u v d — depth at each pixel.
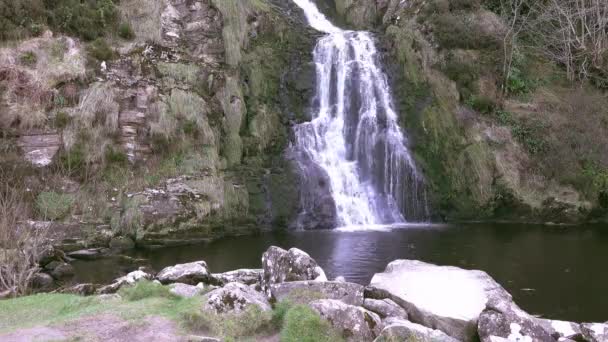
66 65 14.66
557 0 22.62
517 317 5.65
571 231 15.38
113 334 5.11
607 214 17.56
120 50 15.80
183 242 13.52
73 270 10.56
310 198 16.39
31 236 10.02
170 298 6.26
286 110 18.44
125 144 14.51
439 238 13.98
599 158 18.38
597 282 9.82
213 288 6.72
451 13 22.00
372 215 17.16
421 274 7.36
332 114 19.09
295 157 17.25
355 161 18.67
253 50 18.83
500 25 21.55
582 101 19.80
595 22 22.56
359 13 24.30
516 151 18.38
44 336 5.07
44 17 15.62
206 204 14.24
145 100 15.16
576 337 6.05
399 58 20.19
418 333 5.11
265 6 20.66
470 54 20.61
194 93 16.00
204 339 4.95
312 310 5.33
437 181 18.11
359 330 5.22
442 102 19.20
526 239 13.95
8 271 8.16
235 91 17.00
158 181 14.19
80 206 12.95
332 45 20.11
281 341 5.02
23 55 14.48
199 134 15.43
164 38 16.91
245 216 15.22
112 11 16.89
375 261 11.26
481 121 18.95
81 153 13.74
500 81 20.36
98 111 14.23
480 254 12.09
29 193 12.52
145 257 11.91
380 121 19.38
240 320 5.27
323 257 11.63
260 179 16.19
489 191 17.61
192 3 17.72
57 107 14.07
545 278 10.11
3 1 15.03
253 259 11.60
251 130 17.14
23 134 13.48
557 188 17.66
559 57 21.73
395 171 18.30
